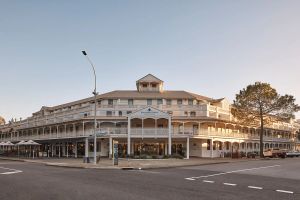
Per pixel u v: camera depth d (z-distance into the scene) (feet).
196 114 211.20
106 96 216.33
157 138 191.72
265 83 218.38
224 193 49.75
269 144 297.33
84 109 218.18
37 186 56.80
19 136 300.81
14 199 43.50
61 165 118.73
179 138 192.85
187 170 98.02
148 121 203.51
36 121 275.18
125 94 220.84
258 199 44.80
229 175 80.33
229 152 219.20
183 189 53.67
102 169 104.01
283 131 323.98
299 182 66.28
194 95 230.89
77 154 222.69
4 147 340.59
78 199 43.60
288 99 217.77
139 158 171.73
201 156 207.92
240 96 220.43
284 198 45.93
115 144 119.03
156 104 216.33
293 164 128.98
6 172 86.63
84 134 204.95
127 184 60.13
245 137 247.70
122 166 111.45
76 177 73.51
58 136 232.53
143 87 232.53
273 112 220.23
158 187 55.98
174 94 224.33
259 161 156.04
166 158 173.06
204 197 45.73
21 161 163.32
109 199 43.62
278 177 76.69
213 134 208.64
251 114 219.41
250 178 73.26
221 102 234.58
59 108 270.46
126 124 204.44
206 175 79.87
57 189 52.95
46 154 223.92
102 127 204.64
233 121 224.94
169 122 186.60
